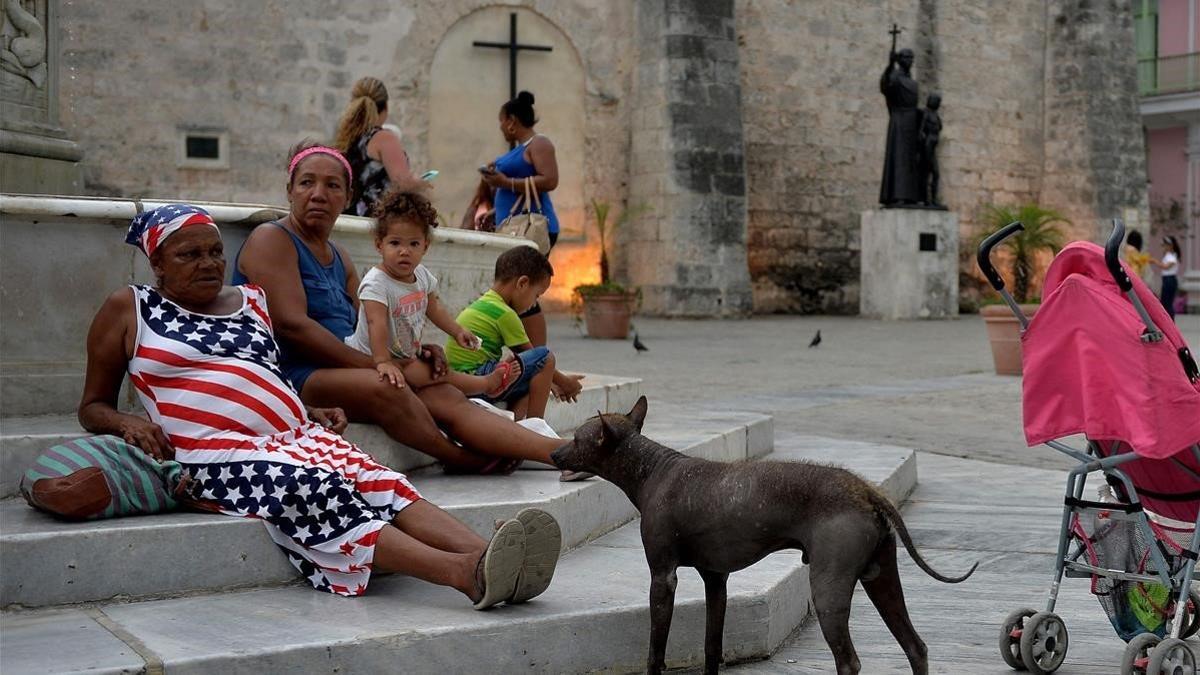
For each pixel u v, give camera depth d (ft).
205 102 59.93
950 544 17.53
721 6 69.92
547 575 11.55
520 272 17.39
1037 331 11.93
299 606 11.35
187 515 12.12
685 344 51.60
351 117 24.11
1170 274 81.56
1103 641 13.01
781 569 13.52
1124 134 88.89
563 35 68.49
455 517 12.82
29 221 14.61
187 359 12.41
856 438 27.02
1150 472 12.01
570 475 14.75
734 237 70.18
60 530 11.26
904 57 73.92
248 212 15.23
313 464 12.14
